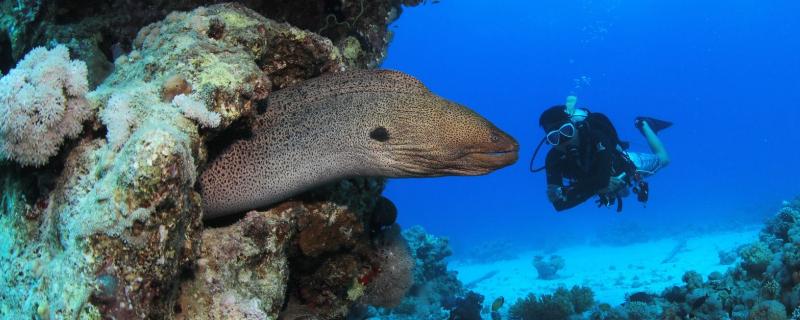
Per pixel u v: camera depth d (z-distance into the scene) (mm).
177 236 888
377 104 1342
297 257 1583
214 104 1061
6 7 1859
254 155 1330
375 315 3596
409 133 1328
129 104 974
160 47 1200
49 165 973
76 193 901
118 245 810
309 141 1340
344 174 1392
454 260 11617
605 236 10812
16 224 982
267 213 1392
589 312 3207
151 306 842
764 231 4137
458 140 1326
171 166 839
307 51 1539
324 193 1522
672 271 5676
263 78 1166
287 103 1371
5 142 902
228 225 1353
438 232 23516
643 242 9578
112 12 1709
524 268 8188
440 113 1335
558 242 11867
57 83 914
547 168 3299
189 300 1111
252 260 1289
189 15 1339
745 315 2232
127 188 812
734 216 10875
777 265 2492
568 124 3068
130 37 1687
